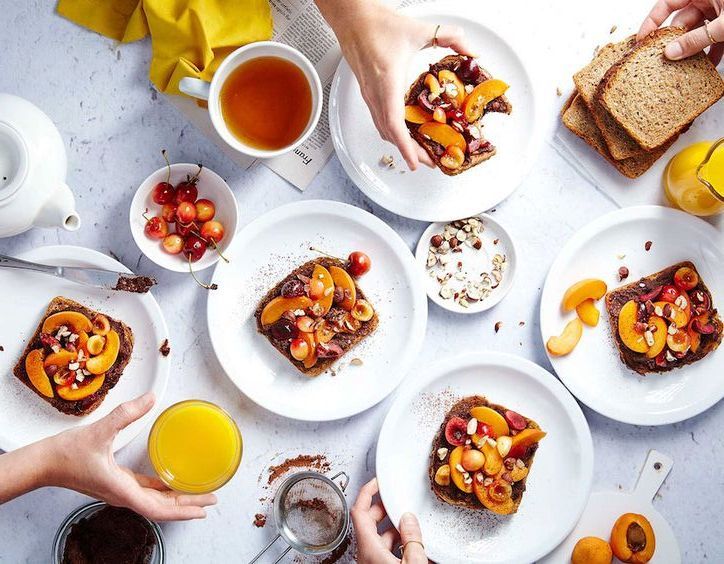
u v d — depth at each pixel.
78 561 0.88
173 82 0.88
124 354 0.88
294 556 0.92
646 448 0.93
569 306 0.90
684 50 0.87
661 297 0.90
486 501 0.87
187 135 0.91
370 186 0.90
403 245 0.89
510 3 0.91
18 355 0.89
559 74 0.92
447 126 0.86
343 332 0.89
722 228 0.92
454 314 0.92
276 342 0.88
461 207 0.90
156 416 0.89
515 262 0.90
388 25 0.81
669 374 0.92
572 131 0.92
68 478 0.80
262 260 0.90
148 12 0.86
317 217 0.90
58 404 0.87
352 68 0.83
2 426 0.88
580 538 0.92
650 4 0.92
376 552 0.85
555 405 0.90
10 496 0.80
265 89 0.86
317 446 0.92
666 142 0.91
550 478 0.91
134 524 0.89
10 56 0.90
